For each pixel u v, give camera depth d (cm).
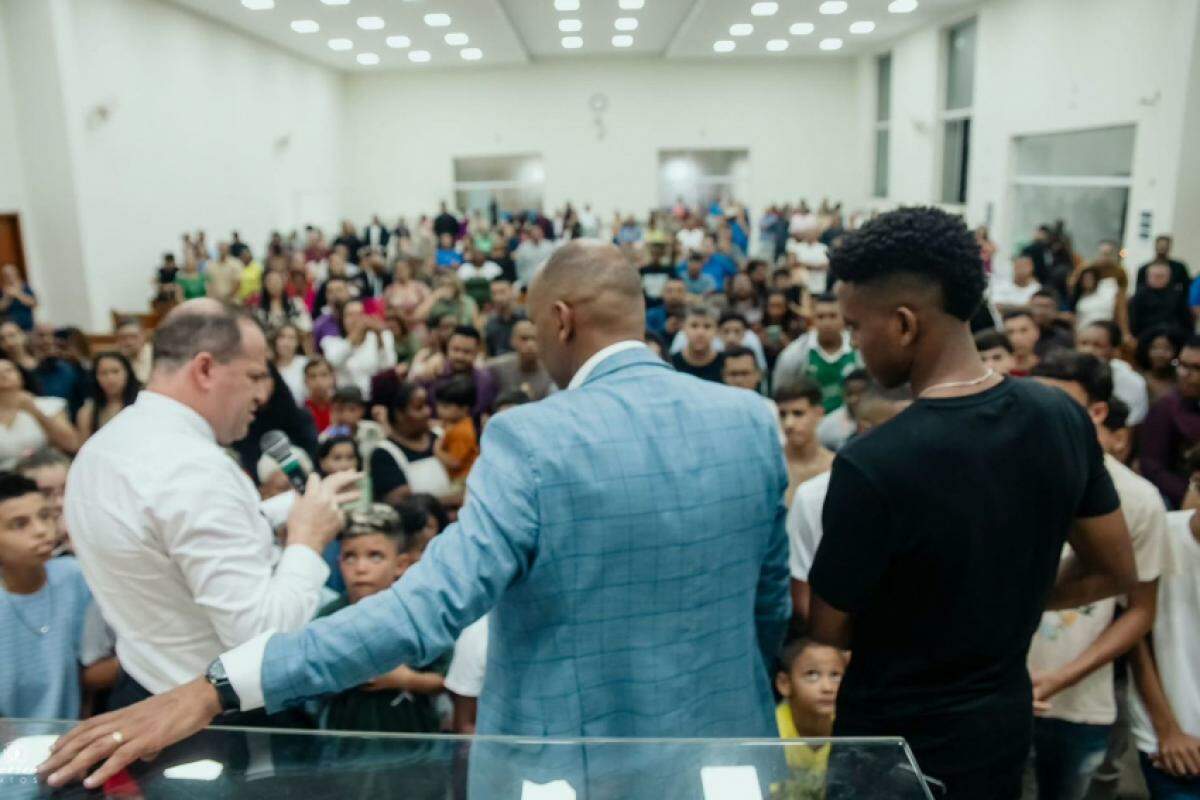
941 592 106
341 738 93
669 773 93
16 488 175
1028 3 1066
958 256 105
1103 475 118
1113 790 232
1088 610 198
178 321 138
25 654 176
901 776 92
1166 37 804
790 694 191
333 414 388
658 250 924
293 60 1491
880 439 106
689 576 105
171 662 135
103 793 88
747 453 110
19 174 873
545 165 1786
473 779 92
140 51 1005
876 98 1653
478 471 102
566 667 103
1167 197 803
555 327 116
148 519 127
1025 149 1113
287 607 130
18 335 480
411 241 1467
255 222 1334
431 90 1766
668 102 1748
